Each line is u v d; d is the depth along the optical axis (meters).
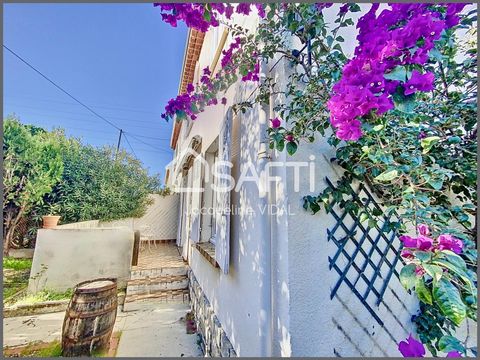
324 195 1.90
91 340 3.12
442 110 1.90
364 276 2.06
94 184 10.15
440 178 1.39
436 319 2.18
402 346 1.09
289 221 1.81
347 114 1.05
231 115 2.94
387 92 0.99
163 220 12.02
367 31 1.24
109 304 3.39
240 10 2.08
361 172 1.92
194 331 4.17
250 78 2.40
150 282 5.83
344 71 1.10
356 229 2.09
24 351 3.45
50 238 5.78
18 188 7.88
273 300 1.87
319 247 1.88
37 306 4.78
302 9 1.78
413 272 0.90
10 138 7.72
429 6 1.18
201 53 7.34
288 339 1.66
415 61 0.95
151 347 3.65
